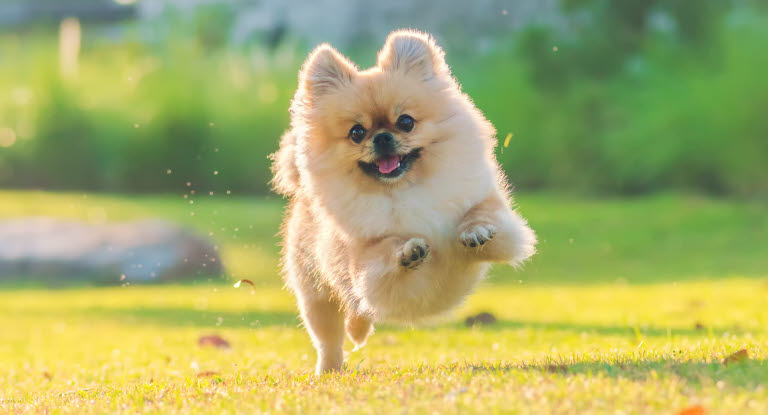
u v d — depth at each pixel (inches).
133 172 1285.7
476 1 1238.9
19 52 1433.3
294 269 253.4
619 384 166.9
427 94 219.9
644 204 1014.4
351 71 227.1
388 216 214.2
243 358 320.8
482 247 208.5
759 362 184.2
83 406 200.8
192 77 1299.2
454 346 334.3
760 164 1027.9
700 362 187.5
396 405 166.2
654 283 628.7
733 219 895.1
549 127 1133.1
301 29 1337.4
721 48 1072.2
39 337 453.7
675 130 1064.2
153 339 415.5
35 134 1328.7
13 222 911.7
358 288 212.5
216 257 807.7
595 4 1099.9
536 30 1113.4
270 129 1236.5
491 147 225.8
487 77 1176.2
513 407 155.4
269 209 1099.3
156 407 187.3
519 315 456.4
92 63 1390.3
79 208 1119.6
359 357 303.6
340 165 219.9
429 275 212.4
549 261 774.5
